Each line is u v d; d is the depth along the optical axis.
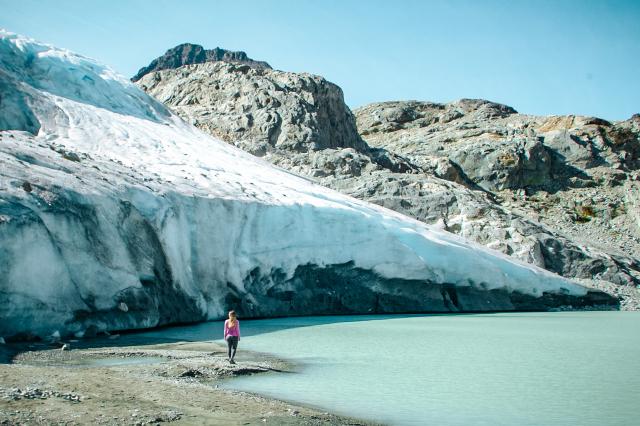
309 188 44.06
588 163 91.81
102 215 25.23
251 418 10.39
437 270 40.03
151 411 10.18
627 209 80.56
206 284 31.44
